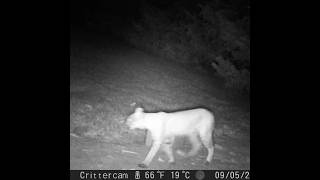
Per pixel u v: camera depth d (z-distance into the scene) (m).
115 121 10.40
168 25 23.94
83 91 12.47
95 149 8.63
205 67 22.11
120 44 22.72
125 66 17.42
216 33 21.69
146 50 22.88
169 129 8.66
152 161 8.70
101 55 18.47
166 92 14.82
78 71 14.68
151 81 15.91
